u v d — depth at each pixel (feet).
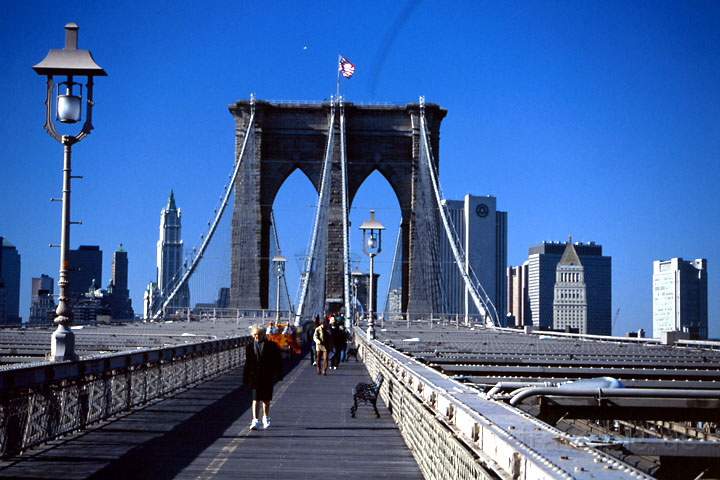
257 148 509.35
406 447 58.18
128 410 77.15
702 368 100.89
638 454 24.38
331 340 153.07
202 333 234.99
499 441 24.80
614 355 123.65
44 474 46.03
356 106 514.68
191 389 102.94
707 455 24.75
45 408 55.77
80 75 67.92
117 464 49.60
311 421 73.05
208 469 48.96
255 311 441.68
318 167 514.68
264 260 501.97
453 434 36.04
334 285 486.79
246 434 63.87
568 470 18.60
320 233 453.58
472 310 492.54
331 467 50.11
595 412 48.03
